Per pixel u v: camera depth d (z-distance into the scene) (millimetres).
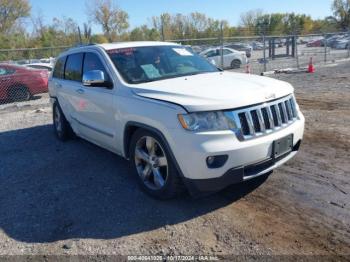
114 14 59312
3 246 3375
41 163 5656
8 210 4105
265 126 3656
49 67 17969
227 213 3680
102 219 3744
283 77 15836
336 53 26906
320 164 4770
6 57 23125
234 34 30344
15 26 57906
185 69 4902
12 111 11062
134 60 4754
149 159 4020
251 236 3252
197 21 51188
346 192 3934
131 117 4047
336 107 8320
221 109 3424
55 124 7043
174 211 3789
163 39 17656
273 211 3652
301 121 4145
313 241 3113
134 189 4398
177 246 3189
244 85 3902
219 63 21375
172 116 3527
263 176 4484
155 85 4121
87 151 6086
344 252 2945
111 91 4492
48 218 3854
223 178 3422
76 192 4449
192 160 3418
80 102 5430
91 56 5250
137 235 3404
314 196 3896
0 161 5941
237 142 3420
